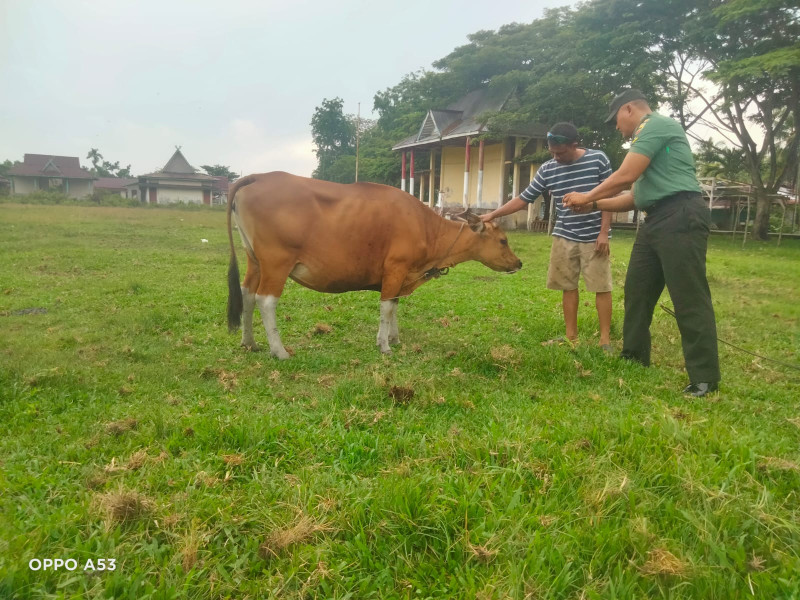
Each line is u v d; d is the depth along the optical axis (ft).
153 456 10.10
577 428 10.93
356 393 13.73
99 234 60.90
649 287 16.75
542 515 8.04
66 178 223.30
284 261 17.75
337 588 6.82
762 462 9.61
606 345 18.90
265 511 8.22
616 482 8.78
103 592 6.46
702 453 9.79
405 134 146.92
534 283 34.99
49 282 30.94
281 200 17.44
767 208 85.20
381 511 8.00
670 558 6.97
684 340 15.23
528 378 15.43
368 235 18.11
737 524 7.84
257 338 20.48
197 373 15.89
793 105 79.25
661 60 84.69
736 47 79.56
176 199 224.94
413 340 20.54
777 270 43.73
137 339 19.70
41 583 6.53
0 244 48.19
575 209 16.34
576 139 18.95
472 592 6.62
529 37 110.22
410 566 7.25
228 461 9.81
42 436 10.97
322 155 252.01
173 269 37.37
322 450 10.61
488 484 8.82
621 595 6.61
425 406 13.08
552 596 6.57
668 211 15.10
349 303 27.07
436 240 19.99
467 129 102.99
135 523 7.94
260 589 6.84
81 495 8.66
